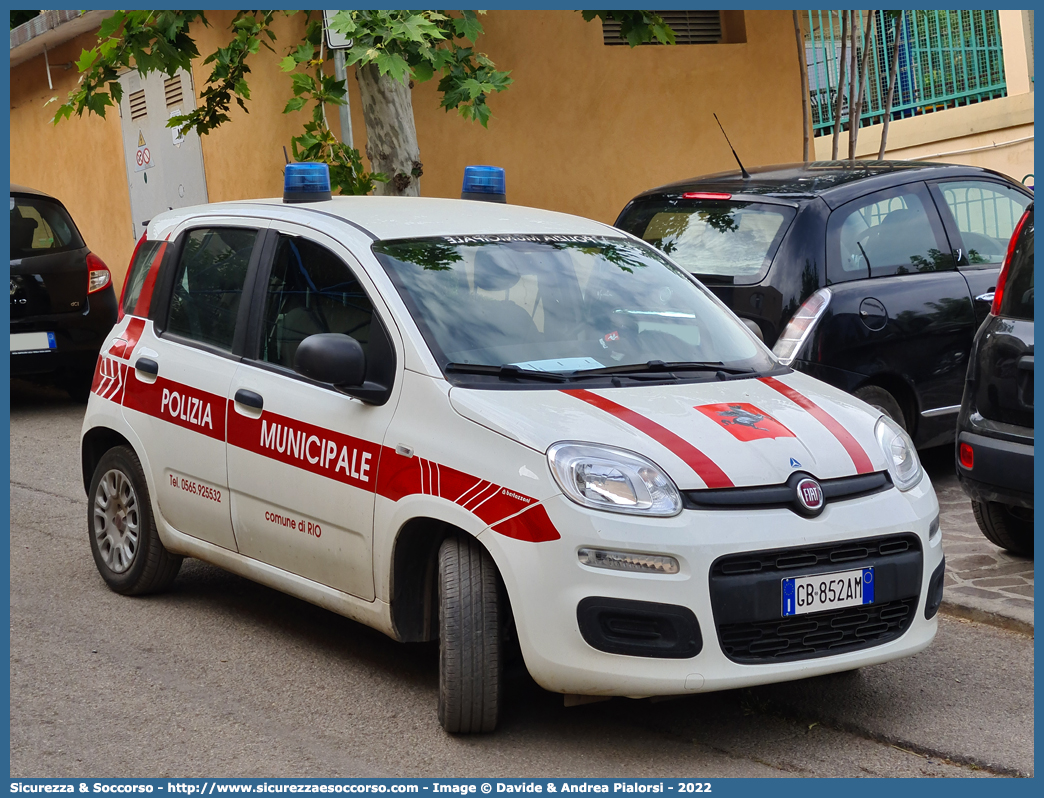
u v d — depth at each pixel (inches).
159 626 210.4
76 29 608.7
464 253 190.2
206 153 540.7
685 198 286.8
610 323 188.2
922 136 517.3
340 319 184.4
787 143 513.0
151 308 223.6
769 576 150.6
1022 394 212.5
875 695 179.3
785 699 177.6
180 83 554.9
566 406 161.9
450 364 169.0
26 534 273.3
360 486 171.8
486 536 153.9
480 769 154.1
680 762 157.0
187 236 222.4
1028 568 230.5
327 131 377.4
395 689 181.6
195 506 205.8
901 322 267.0
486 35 463.2
